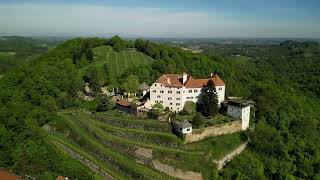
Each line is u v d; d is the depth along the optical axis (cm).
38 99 19062
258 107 19975
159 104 16550
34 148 15375
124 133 14925
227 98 19350
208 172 13388
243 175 14088
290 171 16050
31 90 19600
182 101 16938
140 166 13100
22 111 17612
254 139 16512
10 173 14962
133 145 13900
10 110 17662
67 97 19288
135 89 19625
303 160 16838
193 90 17150
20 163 14975
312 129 19850
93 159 14075
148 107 16925
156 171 12950
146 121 15488
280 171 15462
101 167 13462
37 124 17075
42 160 14700
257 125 17788
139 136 14575
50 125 17212
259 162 15212
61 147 15500
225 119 16225
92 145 14638
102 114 17038
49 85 19900
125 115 16675
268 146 16462
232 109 16838
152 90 17062
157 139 14288
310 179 16238
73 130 16188
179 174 13038
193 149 14100
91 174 13338
